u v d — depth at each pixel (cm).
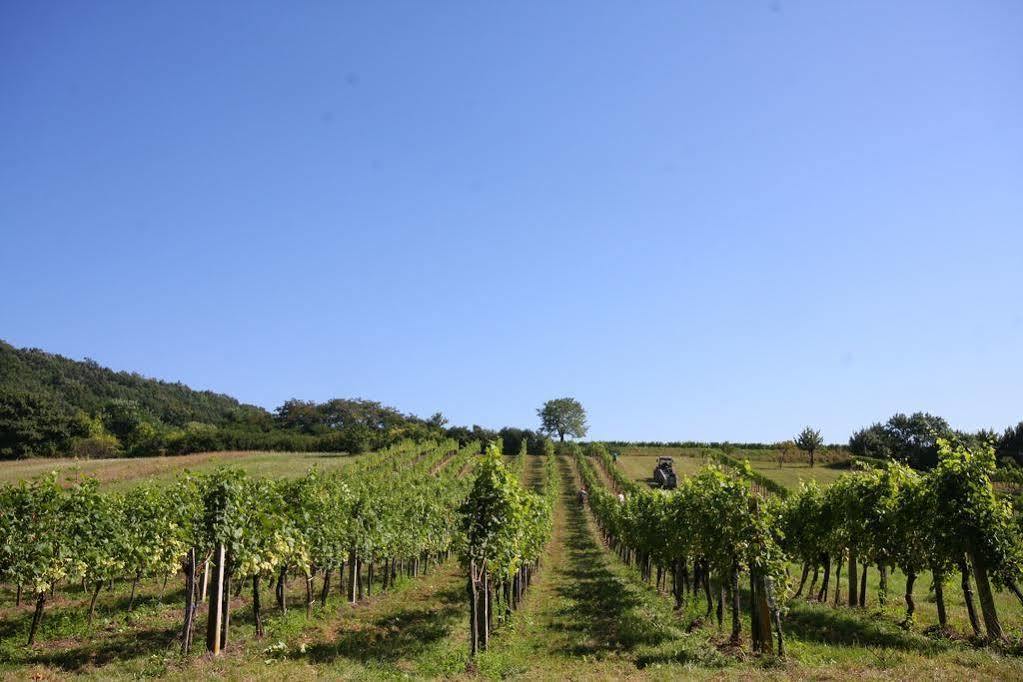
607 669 1334
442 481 3709
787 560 2092
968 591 1561
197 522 1466
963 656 1302
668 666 1311
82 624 1712
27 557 1468
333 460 7244
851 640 1517
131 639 1549
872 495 1886
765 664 1294
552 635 1783
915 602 2081
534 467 8931
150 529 1772
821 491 2264
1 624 1695
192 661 1327
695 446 9938
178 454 8162
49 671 1216
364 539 2269
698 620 1830
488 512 1642
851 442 8594
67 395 10175
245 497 1622
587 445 10262
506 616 2055
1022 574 1501
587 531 4931
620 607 2141
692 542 1844
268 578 1931
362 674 1283
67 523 1584
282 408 13012
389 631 1770
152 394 12575
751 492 1543
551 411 14312
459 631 1823
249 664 1321
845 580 2745
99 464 5819
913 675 1136
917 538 1691
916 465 7700
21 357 10862
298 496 1997
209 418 12656
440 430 11669
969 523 1530
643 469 8056
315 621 1814
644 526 2559
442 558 3666
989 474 1598
